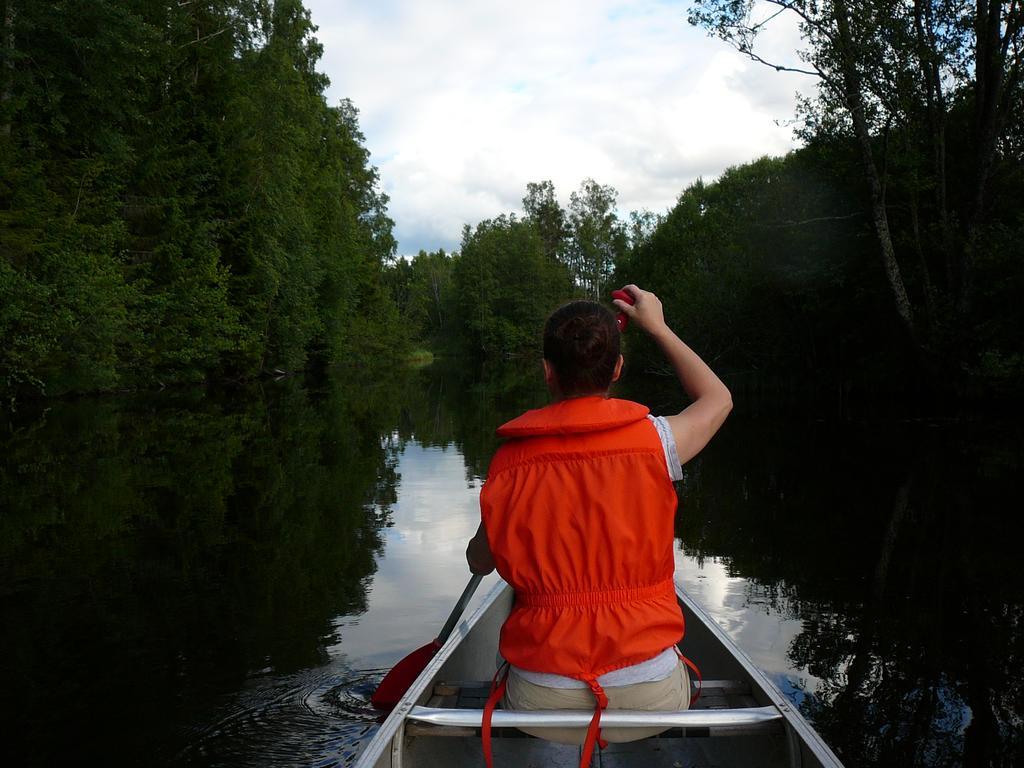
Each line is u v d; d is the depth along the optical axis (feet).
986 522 18.90
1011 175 45.42
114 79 55.57
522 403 60.95
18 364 47.73
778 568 15.65
